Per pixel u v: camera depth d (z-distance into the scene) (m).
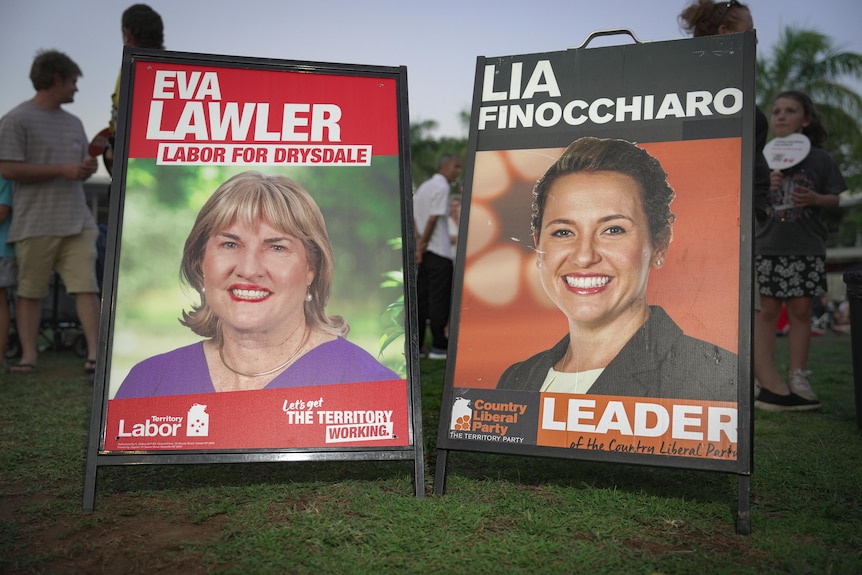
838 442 4.03
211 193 2.99
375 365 2.95
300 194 3.03
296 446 2.86
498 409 2.95
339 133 3.08
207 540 2.51
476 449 2.94
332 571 2.27
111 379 2.85
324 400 2.90
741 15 4.59
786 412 5.03
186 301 2.93
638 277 2.88
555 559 2.37
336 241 3.01
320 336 2.96
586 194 2.98
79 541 2.51
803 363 5.12
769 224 5.15
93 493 2.79
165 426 2.84
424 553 2.40
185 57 3.06
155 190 2.97
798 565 2.30
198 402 2.87
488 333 3.02
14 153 6.00
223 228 2.98
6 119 6.00
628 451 2.77
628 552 2.42
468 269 3.08
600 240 2.94
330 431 2.88
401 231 3.04
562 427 2.86
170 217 2.96
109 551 2.43
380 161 3.08
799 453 3.75
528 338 2.98
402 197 3.06
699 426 2.71
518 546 2.44
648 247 2.88
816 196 5.04
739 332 2.72
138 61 3.04
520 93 3.14
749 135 2.82
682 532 2.64
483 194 3.11
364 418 2.91
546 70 3.12
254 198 3.00
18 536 2.54
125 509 2.82
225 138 3.03
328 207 3.03
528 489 3.06
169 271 2.94
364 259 3.02
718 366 2.72
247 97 3.06
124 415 2.83
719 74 2.90
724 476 3.32
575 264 2.95
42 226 6.16
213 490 3.03
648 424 2.76
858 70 19.31
